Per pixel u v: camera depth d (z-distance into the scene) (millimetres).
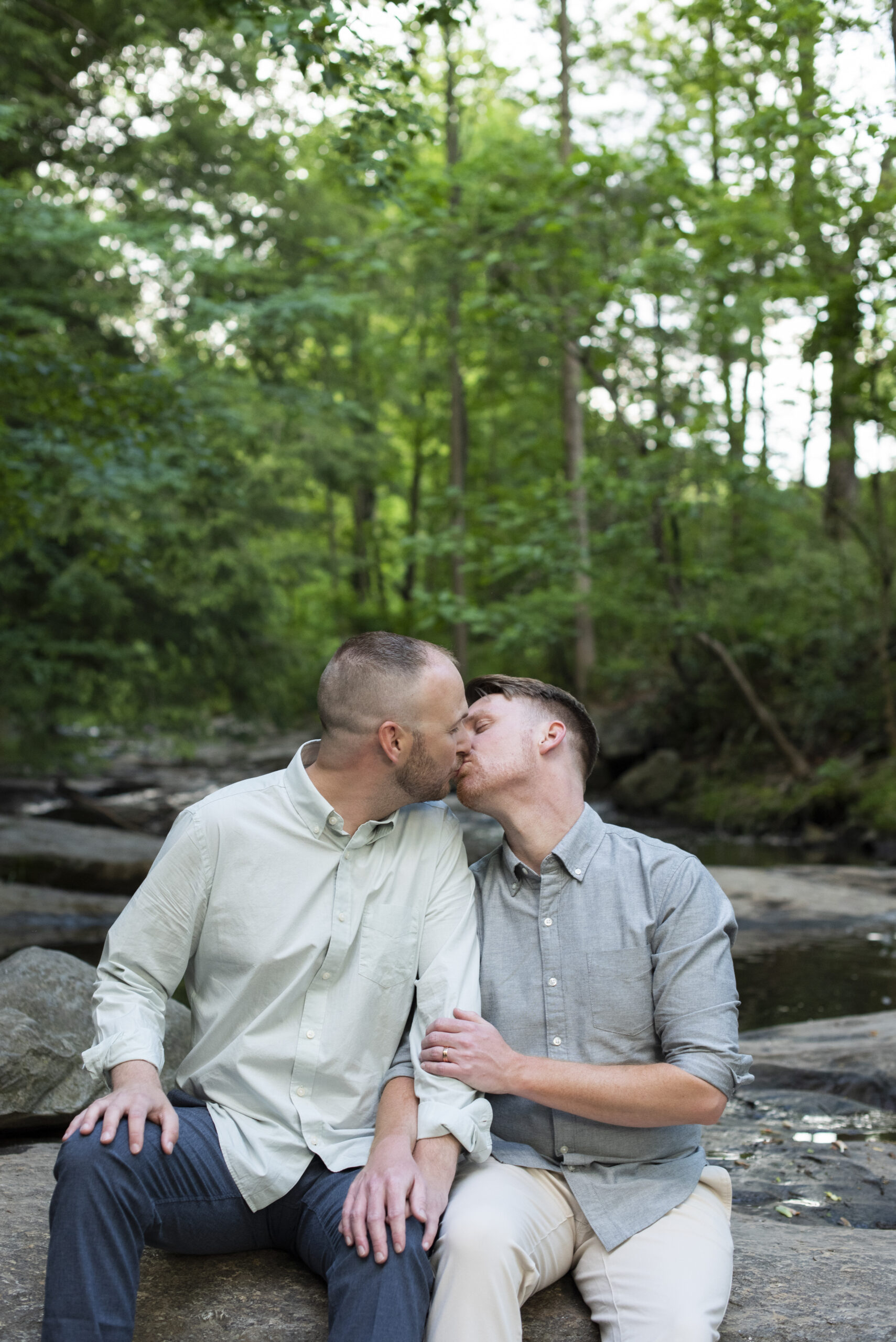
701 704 15086
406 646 1871
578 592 14727
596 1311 1731
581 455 16781
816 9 7371
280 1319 1712
